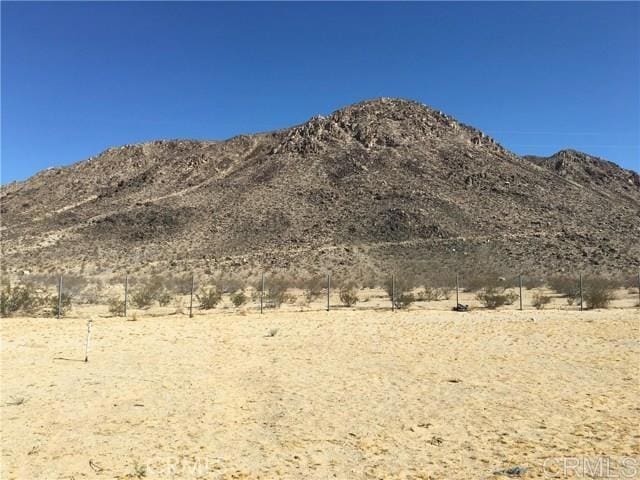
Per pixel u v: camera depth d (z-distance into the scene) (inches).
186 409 362.3
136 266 2222.0
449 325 797.2
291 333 726.5
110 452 282.4
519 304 1145.4
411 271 2039.9
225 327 784.9
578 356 541.0
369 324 818.2
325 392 406.3
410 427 319.6
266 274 1990.7
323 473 252.1
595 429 308.5
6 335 684.1
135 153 4458.7
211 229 2758.4
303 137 3966.5
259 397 393.4
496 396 389.4
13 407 367.2
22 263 2299.5
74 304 1148.5
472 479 240.5
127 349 599.2
